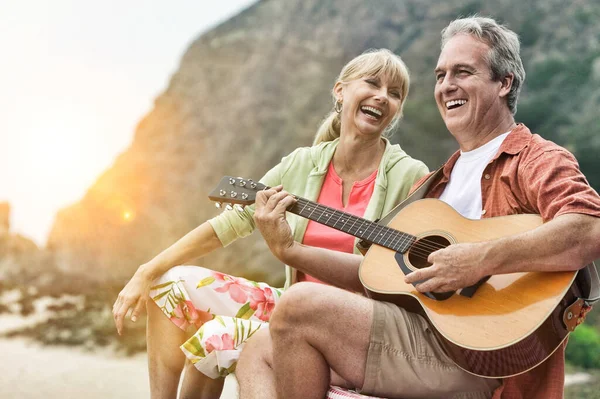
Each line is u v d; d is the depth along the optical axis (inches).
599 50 1174.3
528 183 116.5
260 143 1231.5
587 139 1074.1
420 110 1163.9
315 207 135.3
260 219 133.1
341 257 133.0
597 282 113.0
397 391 111.3
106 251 1245.7
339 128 165.3
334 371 113.8
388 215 134.3
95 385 315.6
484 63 128.2
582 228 105.6
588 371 507.2
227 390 264.1
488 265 107.5
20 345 443.2
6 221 1288.1
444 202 126.8
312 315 108.4
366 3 1333.7
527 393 114.0
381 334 109.7
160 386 140.0
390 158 156.3
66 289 745.0
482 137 129.8
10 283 875.4
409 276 111.7
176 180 1285.7
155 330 140.6
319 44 1312.7
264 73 1301.7
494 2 1269.7
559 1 1248.8
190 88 1386.6
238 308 140.2
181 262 146.3
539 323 104.5
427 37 1262.3
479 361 106.7
